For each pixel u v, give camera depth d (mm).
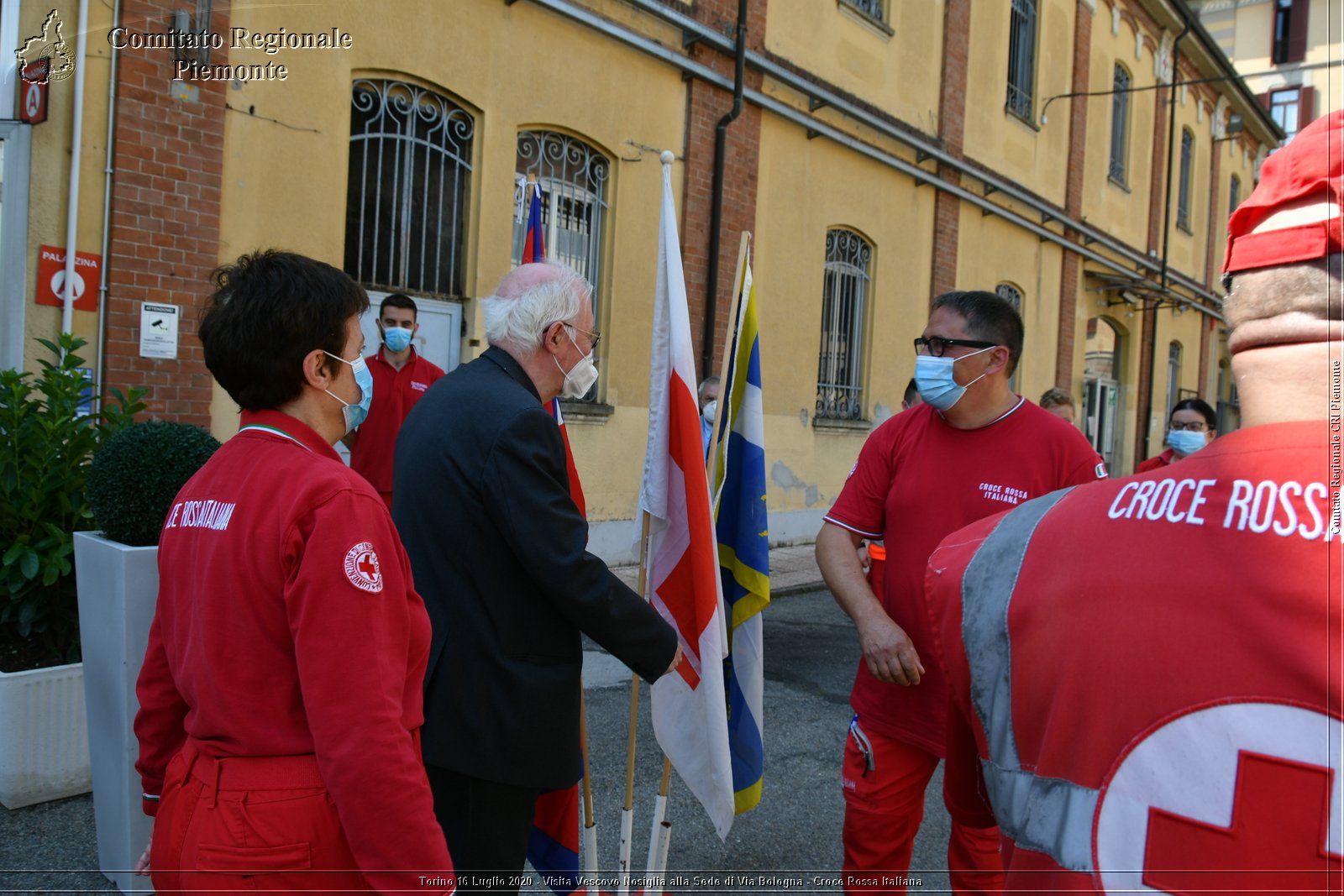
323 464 1487
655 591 2318
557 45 7141
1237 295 865
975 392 2350
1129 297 16719
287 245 5680
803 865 3146
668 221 2352
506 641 1875
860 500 2527
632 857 3148
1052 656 890
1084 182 15297
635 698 2414
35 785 3199
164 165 5105
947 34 11477
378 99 6227
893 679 2205
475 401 1930
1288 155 823
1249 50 20594
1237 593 787
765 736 4367
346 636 1369
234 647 1417
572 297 2127
